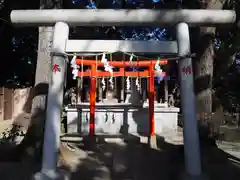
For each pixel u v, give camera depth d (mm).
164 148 5641
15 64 10242
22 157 4133
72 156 4750
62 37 3326
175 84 10320
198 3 4949
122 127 7504
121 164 4355
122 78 7711
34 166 3852
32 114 4195
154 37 9680
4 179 3402
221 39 8000
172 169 4012
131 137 6480
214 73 8281
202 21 3346
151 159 4664
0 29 8656
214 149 4410
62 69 3328
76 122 7500
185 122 3279
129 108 7531
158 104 7895
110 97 7965
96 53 3375
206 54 4453
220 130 7887
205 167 3955
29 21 3336
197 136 3271
